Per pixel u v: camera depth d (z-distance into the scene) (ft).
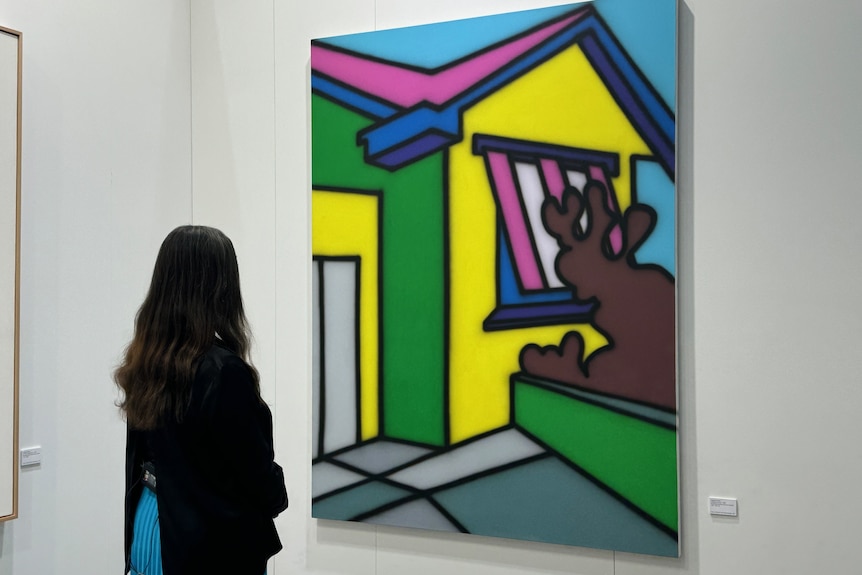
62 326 9.84
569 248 9.52
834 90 8.55
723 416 8.95
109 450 10.41
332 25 11.05
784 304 8.72
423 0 10.48
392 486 10.36
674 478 9.00
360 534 10.72
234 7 11.71
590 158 9.43
